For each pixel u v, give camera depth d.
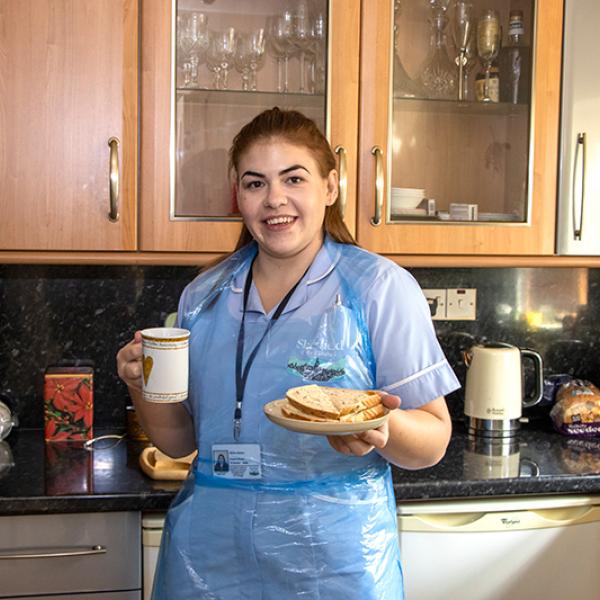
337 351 1.47
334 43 2.14
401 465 1.48
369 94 2.16
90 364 2.47
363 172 2.17
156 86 2.07
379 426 1.23
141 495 1.84
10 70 2.01
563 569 2.03
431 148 2.24
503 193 2.28
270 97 2.17
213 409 1.51
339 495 1.47
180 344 1.36
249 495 1.48
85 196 2.06
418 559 1.97
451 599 1.98
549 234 2.28
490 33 2.25
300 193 1.44
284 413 1.25
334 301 1.50
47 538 1.84
